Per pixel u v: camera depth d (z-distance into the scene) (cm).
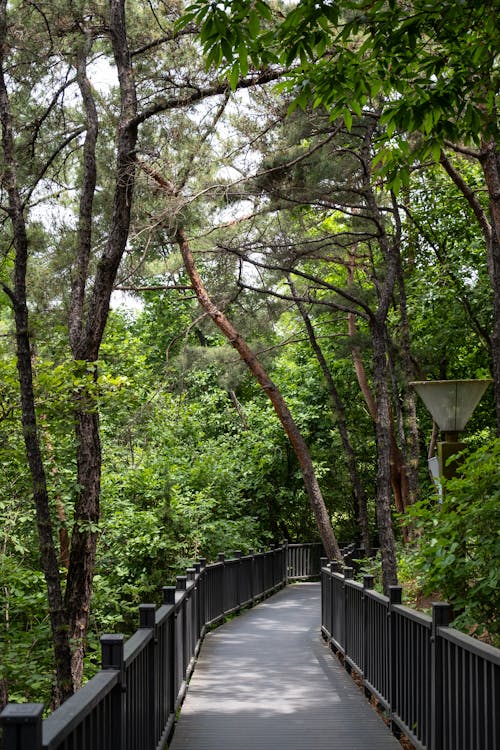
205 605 1452
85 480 1055
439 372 2316
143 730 554
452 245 2136
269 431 2873
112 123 1215
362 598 959
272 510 2958
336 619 1242
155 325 3519
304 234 1719
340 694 949
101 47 1198
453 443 840
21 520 1270
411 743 675
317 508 2088
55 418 1037
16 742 245
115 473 1947
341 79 675
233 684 1016
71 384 996
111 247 1042
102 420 1780
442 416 852
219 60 610
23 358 843
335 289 1327
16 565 1233
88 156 1086
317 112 1277
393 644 751
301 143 1349
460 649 496
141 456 2072
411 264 2117
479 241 2011
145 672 569
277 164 1326
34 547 1372
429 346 2116
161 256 1820
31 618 1237
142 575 1800
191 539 1973
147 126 1152
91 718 351
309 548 2883
